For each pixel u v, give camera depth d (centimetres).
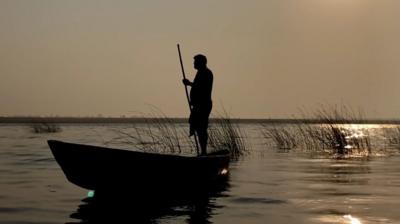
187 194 995
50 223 725
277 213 797
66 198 941
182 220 746
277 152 2142
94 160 898
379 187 1091
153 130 4641
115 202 904
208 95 1188
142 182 952
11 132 4812
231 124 2028
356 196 962
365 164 1627
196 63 1197
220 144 1995
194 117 1185
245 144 2619
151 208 838
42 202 896
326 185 1123
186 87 1216
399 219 755
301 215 782
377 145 2577
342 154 2064
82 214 787
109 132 4716
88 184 930
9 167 1470
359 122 2244
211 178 1121
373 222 732
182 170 1005
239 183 1160
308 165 1584
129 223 726
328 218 761
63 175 1283
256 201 909
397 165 1597
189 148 2147
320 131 2353
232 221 738
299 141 2573
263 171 1407
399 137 2711
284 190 1043
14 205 862
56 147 886
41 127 4972
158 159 953
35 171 1369
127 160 916
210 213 797
